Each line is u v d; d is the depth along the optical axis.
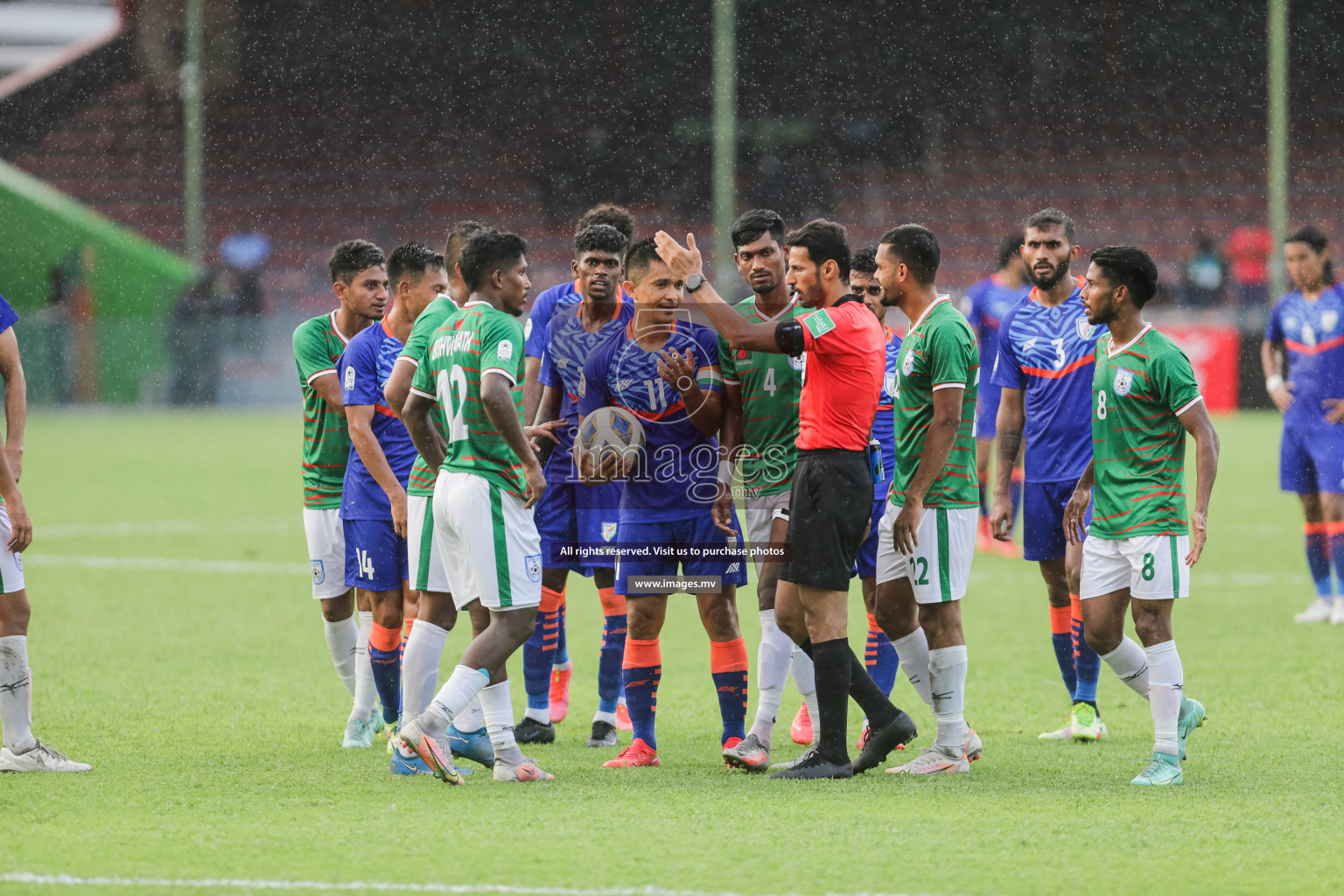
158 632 28.94
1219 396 84.94
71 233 87.75
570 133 105.88
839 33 104.31
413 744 16.52
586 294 19.30
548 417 20.84
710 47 104.12
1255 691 22.94
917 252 17.55
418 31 106.06
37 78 107.12
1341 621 29.62
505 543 16.75
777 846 13.86
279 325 90.62
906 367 17.70
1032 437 21.44
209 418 87.69
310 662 25.95
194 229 95.62
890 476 20.69
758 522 19.14
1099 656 19.47
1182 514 17.25
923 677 18.56
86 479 58.69
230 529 45.38
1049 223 21.28
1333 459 29.72
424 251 19.50
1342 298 30.09
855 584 37.59
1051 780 17.19
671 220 104.50
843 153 104.88
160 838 14.11
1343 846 13.94
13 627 17.34
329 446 20.36
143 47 107.12
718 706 22.41
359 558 19.38
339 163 106.75
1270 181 103.19
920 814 15.23
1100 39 104.31
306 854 13.57
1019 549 40.91
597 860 13.39
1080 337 21.12
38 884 12.65
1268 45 103.38
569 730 21.31
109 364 88.69
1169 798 16.05
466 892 12.44
